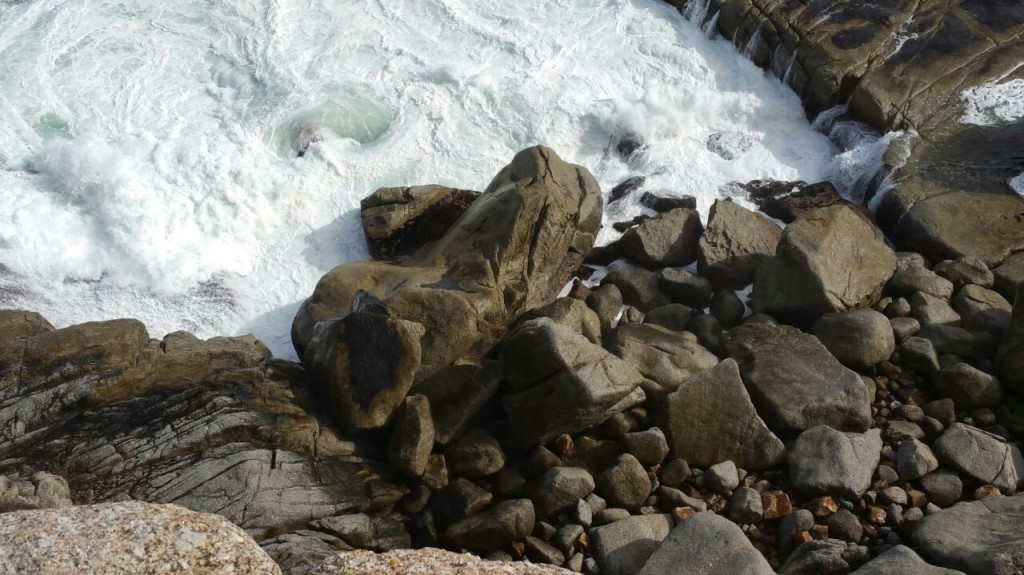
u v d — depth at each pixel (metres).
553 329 10.88
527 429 10.89
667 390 11.45
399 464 10.55
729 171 14.84
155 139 14.18
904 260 13.08
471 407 10.96
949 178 14.05
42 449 10.12
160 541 8.11
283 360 11.59
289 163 14.21
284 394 11.02
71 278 12.77
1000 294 12.79
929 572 9.17
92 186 13.35
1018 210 13.62
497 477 10.77
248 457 10.24
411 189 13.39
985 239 13.26
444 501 10.49
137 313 12.52
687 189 14.46
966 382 11.45
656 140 15.10
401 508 10.55
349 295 12.06
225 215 13.49
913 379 11.83
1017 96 15.18
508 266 12.12
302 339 11.82
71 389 10.55
